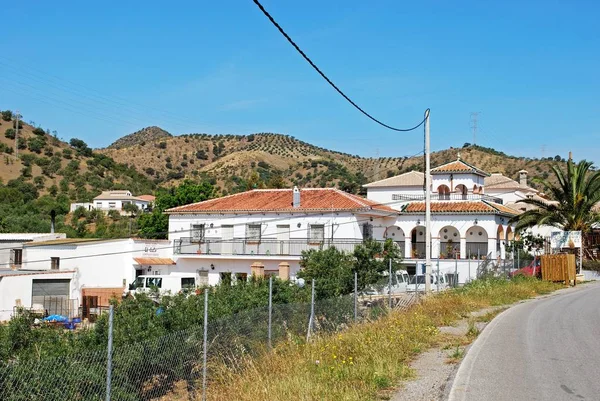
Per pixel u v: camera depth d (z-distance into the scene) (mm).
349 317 19172
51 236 50531
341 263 25844
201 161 150750
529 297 31516
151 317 14695
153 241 43531
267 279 20297
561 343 16031
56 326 14586
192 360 12898
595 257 53844
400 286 32156
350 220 40688
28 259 42344
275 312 15852
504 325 19594
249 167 135500
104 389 10531
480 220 48188
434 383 11539
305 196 44719
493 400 10172
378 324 17516
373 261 26750
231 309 16891
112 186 103250
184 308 15648
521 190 71438
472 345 15609
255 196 46531
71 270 38031
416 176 61844
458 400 10133
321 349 13820
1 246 44281
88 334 13578
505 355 14242
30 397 9391
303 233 41594
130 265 41688
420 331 16984
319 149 166750
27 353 12000
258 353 13672
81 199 90000
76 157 110125
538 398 10336
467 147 126375
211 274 42781
